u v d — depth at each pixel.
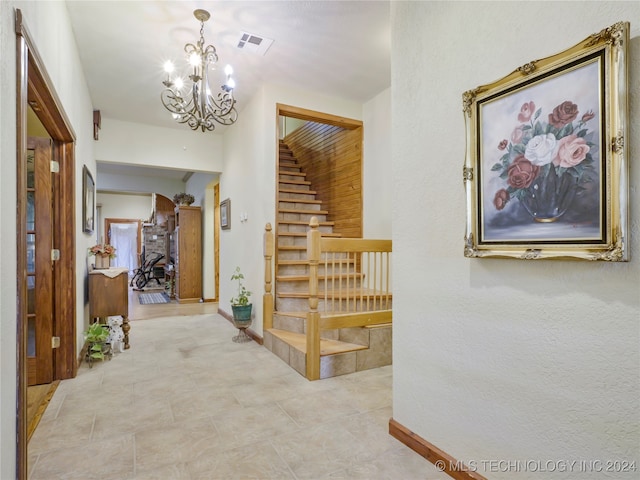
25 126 1.48
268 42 3.10
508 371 1.44
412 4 1.93
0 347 1.22
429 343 1.81
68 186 2.89
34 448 1.88
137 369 3.10
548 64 1.26
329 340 3.41
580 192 1.17
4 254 1.27
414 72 1.91
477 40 1.57
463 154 1.63
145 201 11.65
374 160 4.30
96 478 1.65
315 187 5.44
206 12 2.68
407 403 1.95
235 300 4.60
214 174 6.04
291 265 4.18
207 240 6.95
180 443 1.94
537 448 1.33
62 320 2.85
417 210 1.89
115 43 3.09
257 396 2.55
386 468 1.74
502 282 1.46
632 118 1.08
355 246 3.11
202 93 2.81
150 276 10.13
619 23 1.07
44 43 1.97
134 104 4.36
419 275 1.87
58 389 2.65
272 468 1.73
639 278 1.07
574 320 1.23
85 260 3.62
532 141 1.32
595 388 1.17
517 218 1.37
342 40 3.07
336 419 2.22
